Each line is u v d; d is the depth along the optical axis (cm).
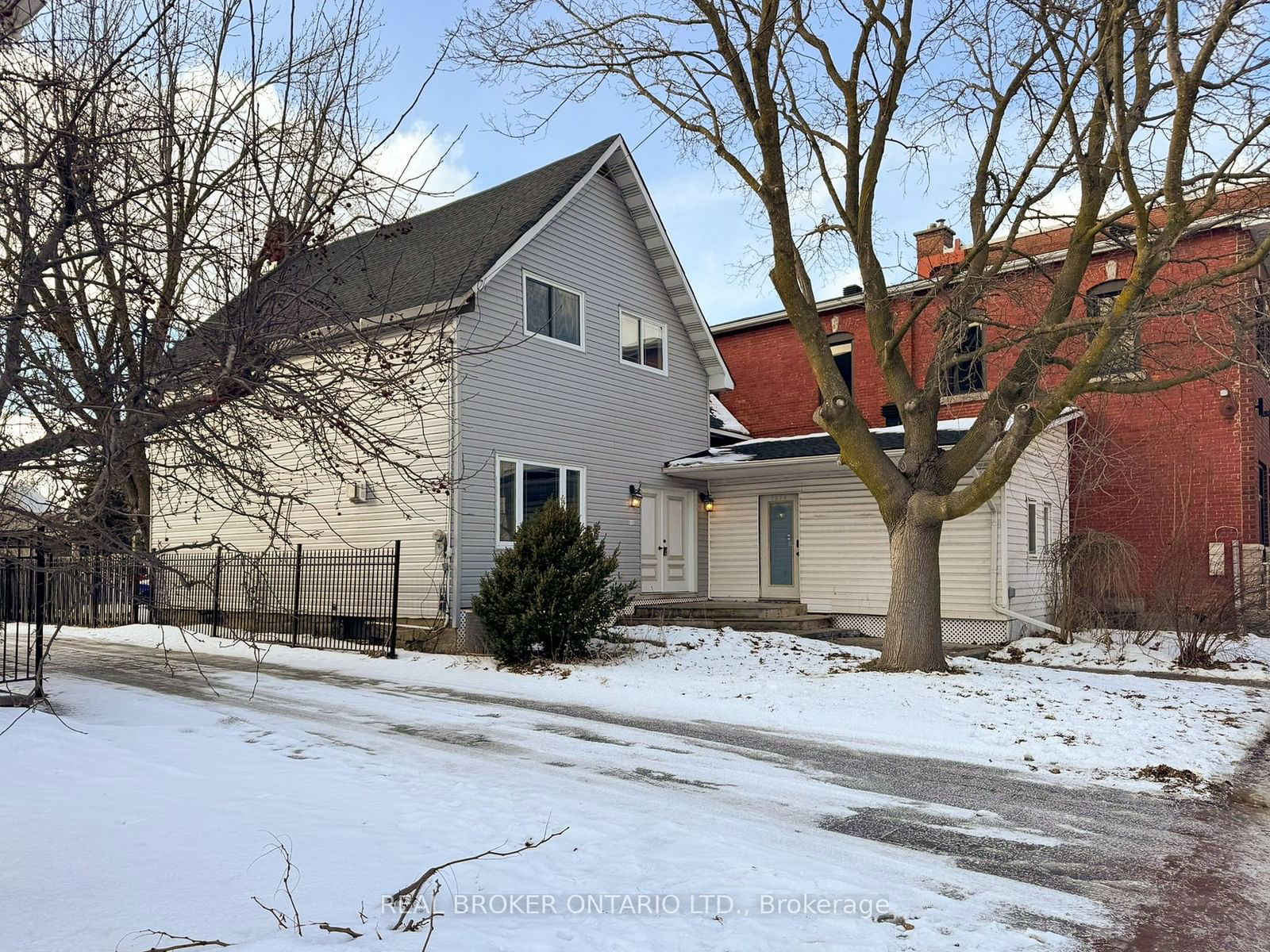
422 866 447
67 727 766
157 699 1006
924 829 583
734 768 734
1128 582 1547
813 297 1254
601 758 757
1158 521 1847
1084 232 1106
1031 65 1134
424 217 1994
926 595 1198
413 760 723
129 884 399
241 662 1389
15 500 384
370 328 494
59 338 370
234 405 412
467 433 1468
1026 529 1720
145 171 410
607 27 1156
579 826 532
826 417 1204
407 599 1505
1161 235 949
